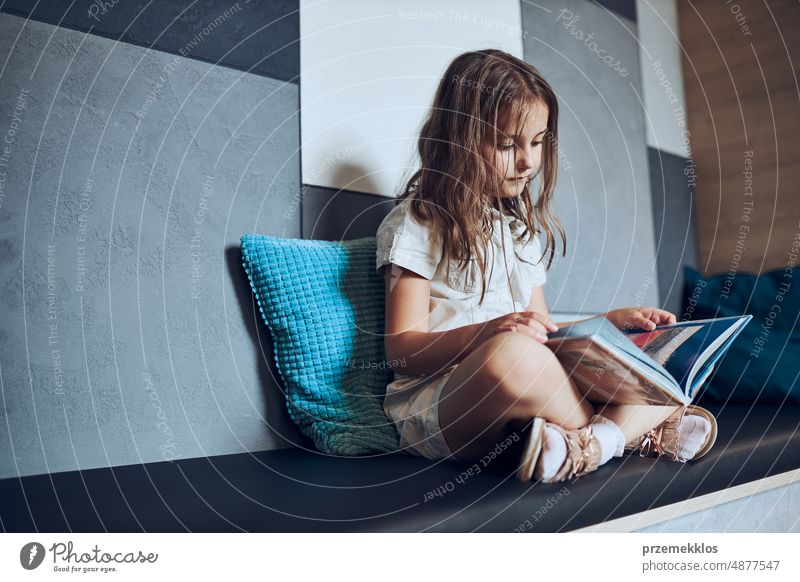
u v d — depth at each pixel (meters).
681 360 0.84
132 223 0.99
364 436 0.99
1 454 0.87
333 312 1.05
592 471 0.76
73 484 0.82
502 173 1.08
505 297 1.07
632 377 0.72
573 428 0.77
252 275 1.06
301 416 1.04
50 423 0.91
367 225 1.28
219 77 1.10
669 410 0.85
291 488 0.77
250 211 1.12
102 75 0.98
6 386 0.88
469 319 1.01
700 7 2.07
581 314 1.67
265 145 1.15
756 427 1.08
